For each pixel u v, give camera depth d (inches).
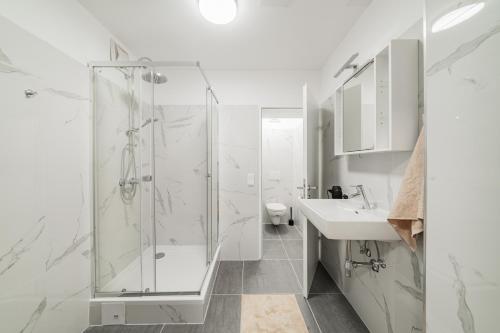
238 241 107.1
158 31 78.9
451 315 30.2
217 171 106.7
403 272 47.9
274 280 87.4
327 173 97.5
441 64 31.5
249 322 63.9
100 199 68.4
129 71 75.0
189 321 63.5
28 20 48.2
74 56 61.3
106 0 63.1
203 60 100.9
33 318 47.6
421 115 44.6
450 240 30.4
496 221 24.4
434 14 32.6
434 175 33.2
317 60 101.0
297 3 65.2
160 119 96.3
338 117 77.2
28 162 46.5
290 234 144.2
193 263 90.8
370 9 64.9
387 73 51.8
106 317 62.8
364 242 62.5
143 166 76.4
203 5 60.7
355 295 69.1
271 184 174.1
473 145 27.0
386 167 55.4
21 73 45.0
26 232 46.1
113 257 73.0
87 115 63.9
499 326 24.2
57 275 53.4
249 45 88.6
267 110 115.7
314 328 61.9
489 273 25.2
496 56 24.4
